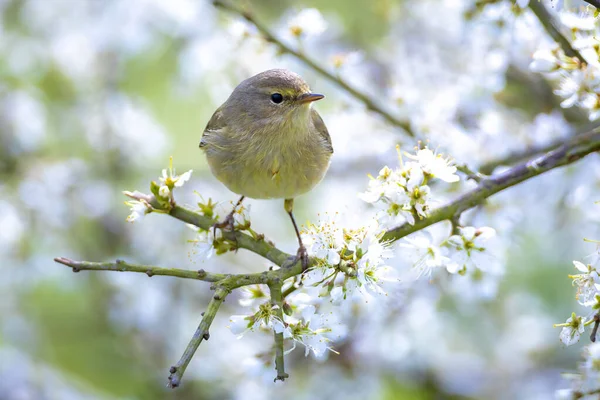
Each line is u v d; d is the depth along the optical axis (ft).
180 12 39.17
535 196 32.01
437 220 21.94
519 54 30.09
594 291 18.85
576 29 21.85
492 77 31.96
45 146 42.52
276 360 18.48
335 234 19.48
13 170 41.39
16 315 42.19
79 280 41.14
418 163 20.98
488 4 24.97
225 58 37.86
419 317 35.04
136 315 39.24
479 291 26.45
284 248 39.19
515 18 24.58
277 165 26.08
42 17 43.32
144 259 40.52
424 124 31.50
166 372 39.50
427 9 39.32
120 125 42.47
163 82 43.57
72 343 42.22
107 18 42.01
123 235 41.39
